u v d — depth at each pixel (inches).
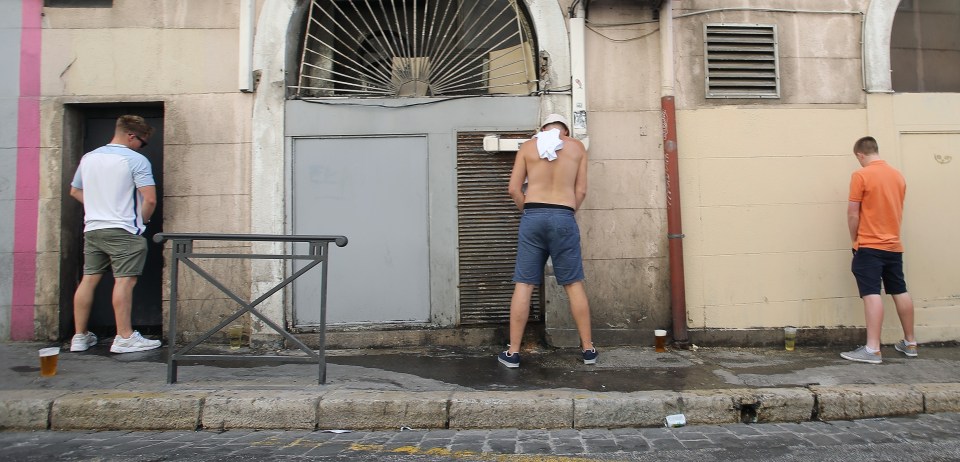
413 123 208.4
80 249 216.2
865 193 190.4
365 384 158.6
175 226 205.5
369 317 206.2
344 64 222.5
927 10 226.8
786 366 179.9
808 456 125.3
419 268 207.0
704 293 207.8
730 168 210.2
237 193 206.2
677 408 147.4
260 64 207.8
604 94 210.4
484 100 208.7
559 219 173.5
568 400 145.9
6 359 182.5
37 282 205.2
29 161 206.4
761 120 211.6
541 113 208.1
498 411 145.0
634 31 211.5
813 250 210.4
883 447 130.4
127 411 142.9
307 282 205.8
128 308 193.2
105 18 208.1
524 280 176.1
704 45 211.9
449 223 207.3
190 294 205.2
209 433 141.3
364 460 122.9
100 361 181.0
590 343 180.2
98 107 213.9
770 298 209.0
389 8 223.0
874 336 186.5
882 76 214.5
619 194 208.8
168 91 207.9
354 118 208.1
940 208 214.4
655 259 208.4
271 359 157.8
